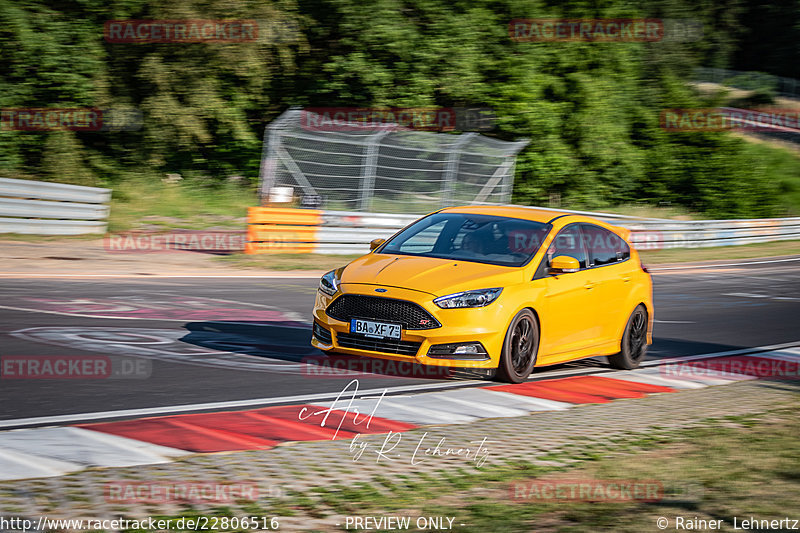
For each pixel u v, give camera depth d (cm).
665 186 5509
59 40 3706
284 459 760
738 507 673
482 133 4725
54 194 2783
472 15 4538
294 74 4375
